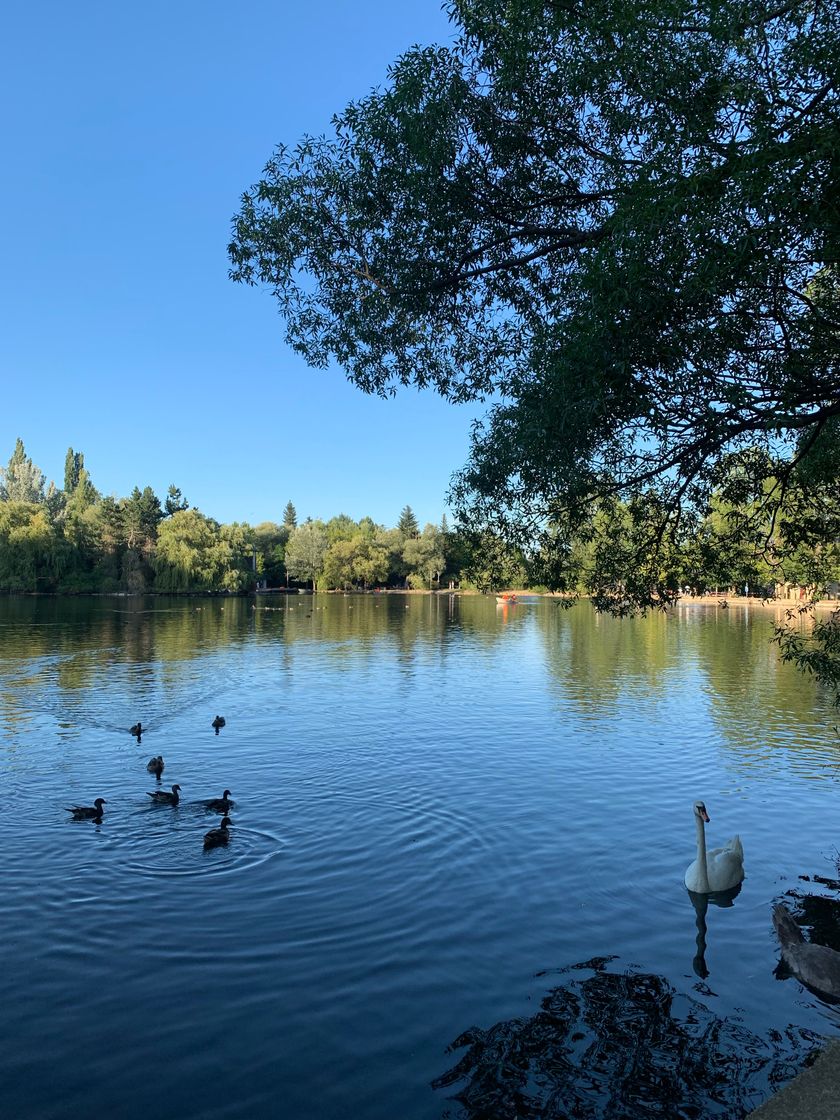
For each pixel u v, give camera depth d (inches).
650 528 451.8
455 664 1633.9
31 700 1152.8
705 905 451.5
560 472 370.6
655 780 718.5
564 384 316.2
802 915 439.8
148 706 1112.8
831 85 261.6
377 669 1544.0
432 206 396.8
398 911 441.1
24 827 587.2
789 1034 323.6
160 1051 310.7
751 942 406.3
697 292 269.6
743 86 271.6
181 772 751.7
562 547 453.1
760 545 479.8
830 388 306.2
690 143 285.1
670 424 331.0
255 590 5570.9
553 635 2410.2
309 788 694.5
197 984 361.4
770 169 246.8
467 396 499.2
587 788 692.1
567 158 396.2
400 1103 279.6
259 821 601.9
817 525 468.4
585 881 485.4
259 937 408.2
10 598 4220.0
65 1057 306.7
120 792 684.7
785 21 296.5
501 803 647.1
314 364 471.8
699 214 263.7
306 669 1536.7
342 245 446.9
